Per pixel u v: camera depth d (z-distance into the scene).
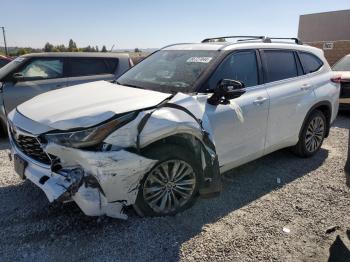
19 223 3.33
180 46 4.68
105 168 2.86
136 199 3.21
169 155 3.23
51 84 6.88
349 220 3.54
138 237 3.15
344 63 9.66
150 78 4.12
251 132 4.09
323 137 5.48
